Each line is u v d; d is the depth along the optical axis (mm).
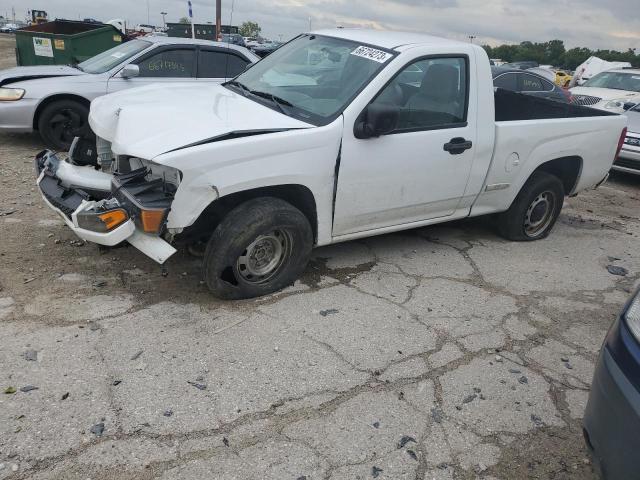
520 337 3801
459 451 2725
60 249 4336
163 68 7785
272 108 4051
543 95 11570
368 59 4141
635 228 6559
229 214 3607
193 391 2912
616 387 2088
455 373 3320
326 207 3926
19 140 8055
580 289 4645
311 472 2488
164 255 3314
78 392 2814
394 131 4074
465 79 4426
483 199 4910
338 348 3420
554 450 2811
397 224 4477
